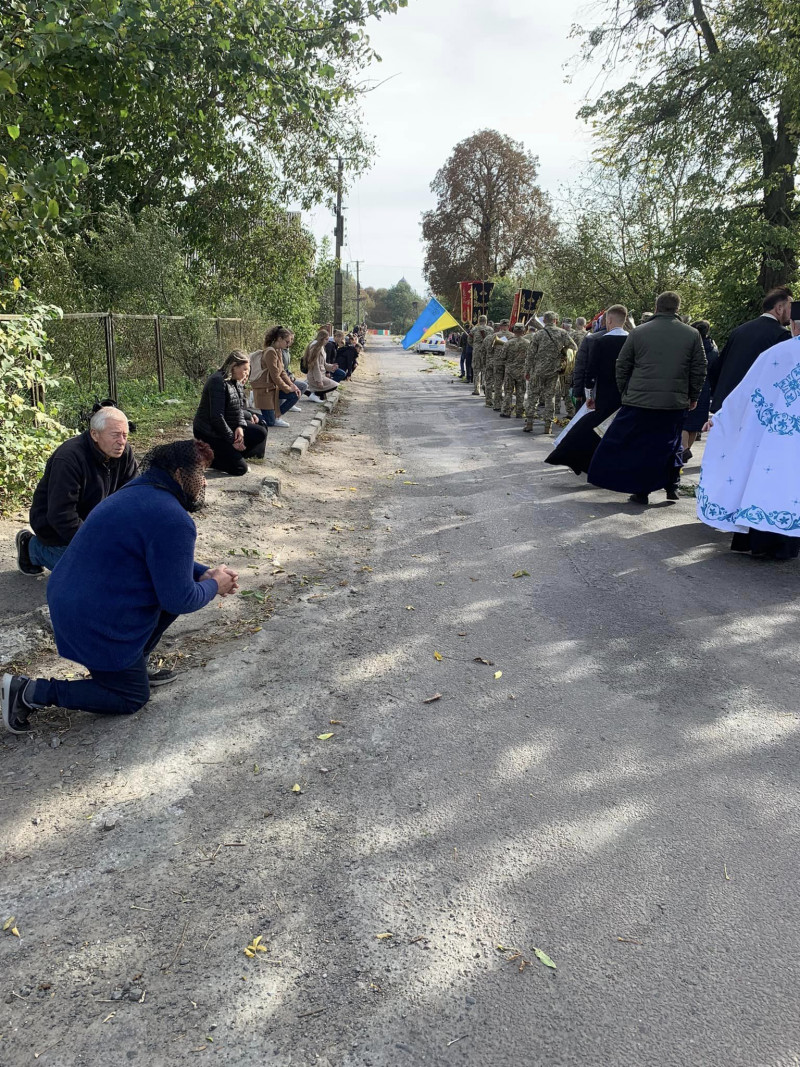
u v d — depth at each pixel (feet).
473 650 14.84
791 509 19.47
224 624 16.07
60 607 11.63
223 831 9.75
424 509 26.20
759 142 63.72
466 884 8.77
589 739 11.69
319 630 15.80
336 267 92.38
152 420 38.01
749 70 61.11
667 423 25.48
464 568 19.74
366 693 13.17
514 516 24.99
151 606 12.02
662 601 17.33
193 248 70.18
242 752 11.46
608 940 7.97
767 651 14.67
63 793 10.55
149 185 64.28
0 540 18.75
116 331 45.06
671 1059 6.68
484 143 190.29
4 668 13.64
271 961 7.75
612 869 8.98
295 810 10.13
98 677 12.08
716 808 10.05
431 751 11.44
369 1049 6.81
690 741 11.61
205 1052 6.81
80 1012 7.23
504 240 195.62
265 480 27.09
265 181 67.82
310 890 8.72
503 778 10.75
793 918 8.24
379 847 9.41
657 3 66.74
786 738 11.66
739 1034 6.91
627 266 82.28
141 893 8.74
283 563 19.99
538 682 13.52
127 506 11.60
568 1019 7.08
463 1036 6.92
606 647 14.92
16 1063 6.75
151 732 12.01
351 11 32.27
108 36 23.81
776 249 63.62
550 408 44.16
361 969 7.65
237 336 69.00
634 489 26.11
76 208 23.72
